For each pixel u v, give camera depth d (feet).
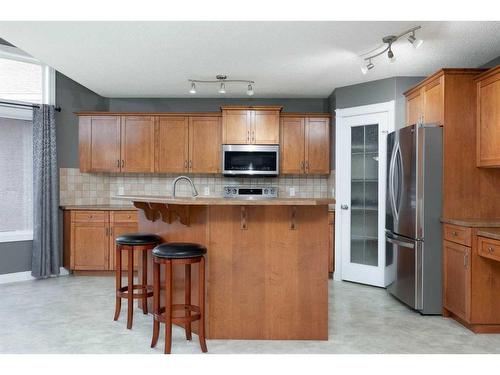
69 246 16.90
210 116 17.92
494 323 10.36
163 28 10.53
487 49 11.96
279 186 18.83
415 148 11.85
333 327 10.78
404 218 12.50
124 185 18.97
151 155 17.90
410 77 14.79
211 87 16.83
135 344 9.55
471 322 10.34
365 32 10.71
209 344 9.52
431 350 9.27
